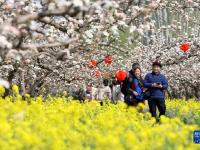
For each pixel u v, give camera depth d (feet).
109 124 33.27
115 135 31.01
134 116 42.78
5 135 29.60
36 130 31.99
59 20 43.75
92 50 51.90
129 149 28.73
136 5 41.24
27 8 39.19
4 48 34.24
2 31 30.96
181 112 59.26
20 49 35.09
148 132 32.14
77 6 31.37
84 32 43.57
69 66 61.00
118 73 61.57
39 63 59.88
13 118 35.42
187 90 183.01
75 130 35.37
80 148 28.40
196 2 54.08
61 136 30.73
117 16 40.01
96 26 43.34
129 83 62.54
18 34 30.96
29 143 27.04
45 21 36.35
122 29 42.60
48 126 33.50
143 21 43.60
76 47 45.93
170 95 181.68
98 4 32.42
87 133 32.68
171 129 34.91
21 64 56.29
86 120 38.70
